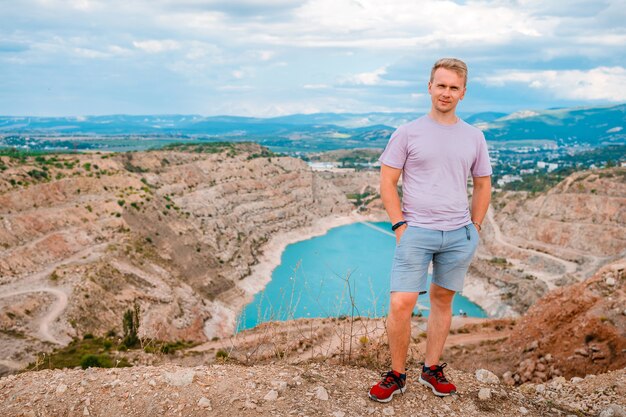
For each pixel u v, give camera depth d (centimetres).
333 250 14962
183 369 818
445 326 752
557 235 12794
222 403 718
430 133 677
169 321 7731
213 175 16912
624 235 11706
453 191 682
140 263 9131
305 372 820
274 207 17338
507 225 14500
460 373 873
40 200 9419
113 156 14738
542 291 10331
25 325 5859
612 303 2461
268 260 13512
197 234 12062
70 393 768
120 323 6819
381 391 725
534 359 2583
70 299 6644
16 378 837
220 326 8931
